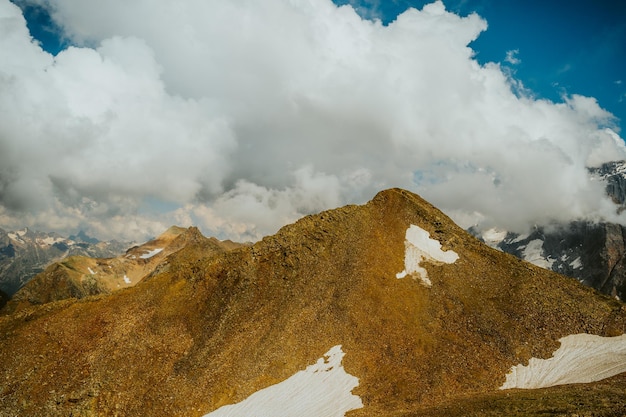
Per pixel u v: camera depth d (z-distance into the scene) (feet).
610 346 232.12
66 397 234.58
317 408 212.43
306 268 312.50
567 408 147.43
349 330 263.49
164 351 265.54
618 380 187.52
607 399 148.87
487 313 268.00
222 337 270.46
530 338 246.68
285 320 273.33
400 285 294.46
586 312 262.67
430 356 239.71
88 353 263.08
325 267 313.12
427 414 179.52
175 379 245.45
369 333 260.01
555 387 194.08
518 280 294.05
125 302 309.42
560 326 253.85
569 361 224.53
